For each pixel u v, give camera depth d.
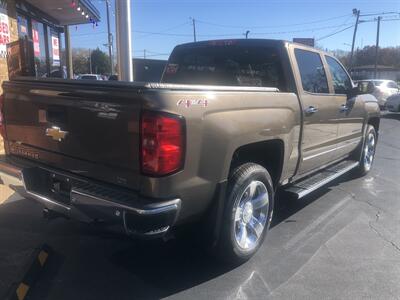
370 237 5.04
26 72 9.88
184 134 3.33
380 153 10.62
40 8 11.97
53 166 4.03
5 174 4.27
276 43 5.21
